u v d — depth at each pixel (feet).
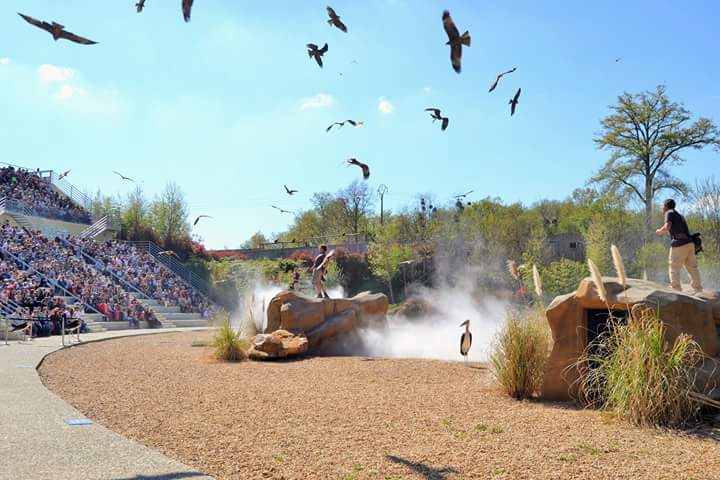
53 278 98.94
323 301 54.44
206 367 40.55
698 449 18.40
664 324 24.59
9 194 134.51
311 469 16.26
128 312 98.32
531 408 25.40
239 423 22.31
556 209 214.69
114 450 17.21
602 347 26.48
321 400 27.22
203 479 14.58
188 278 139.03
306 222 243.60
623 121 141.18
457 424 22.04
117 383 32.83
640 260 110.32
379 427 21.57
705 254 94.68
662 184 136.46
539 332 28.76
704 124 133.18
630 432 20.66
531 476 15.61
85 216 151.02
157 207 185.16
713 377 23.36
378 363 40.37
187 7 17.43
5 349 51.42
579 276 104.83
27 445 17.63
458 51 20.08
